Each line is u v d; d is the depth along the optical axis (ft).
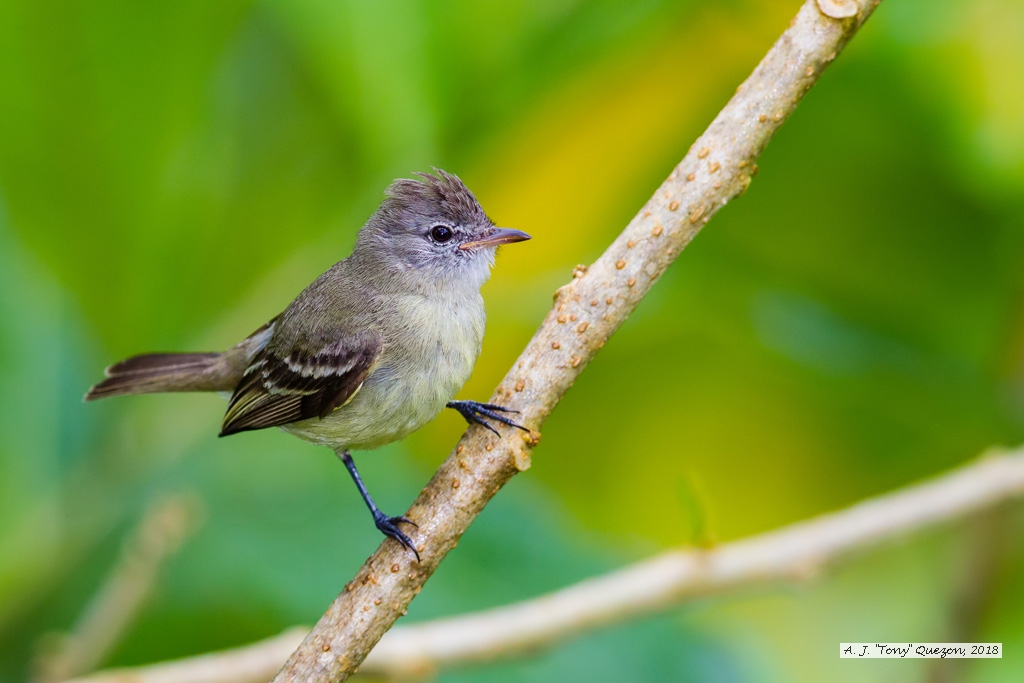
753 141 24.44
